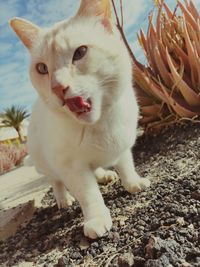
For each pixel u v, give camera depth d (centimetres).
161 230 24
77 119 28
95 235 27
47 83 30
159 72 55
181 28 55
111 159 32
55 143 30
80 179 30
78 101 28
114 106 30
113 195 36
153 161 45
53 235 32
